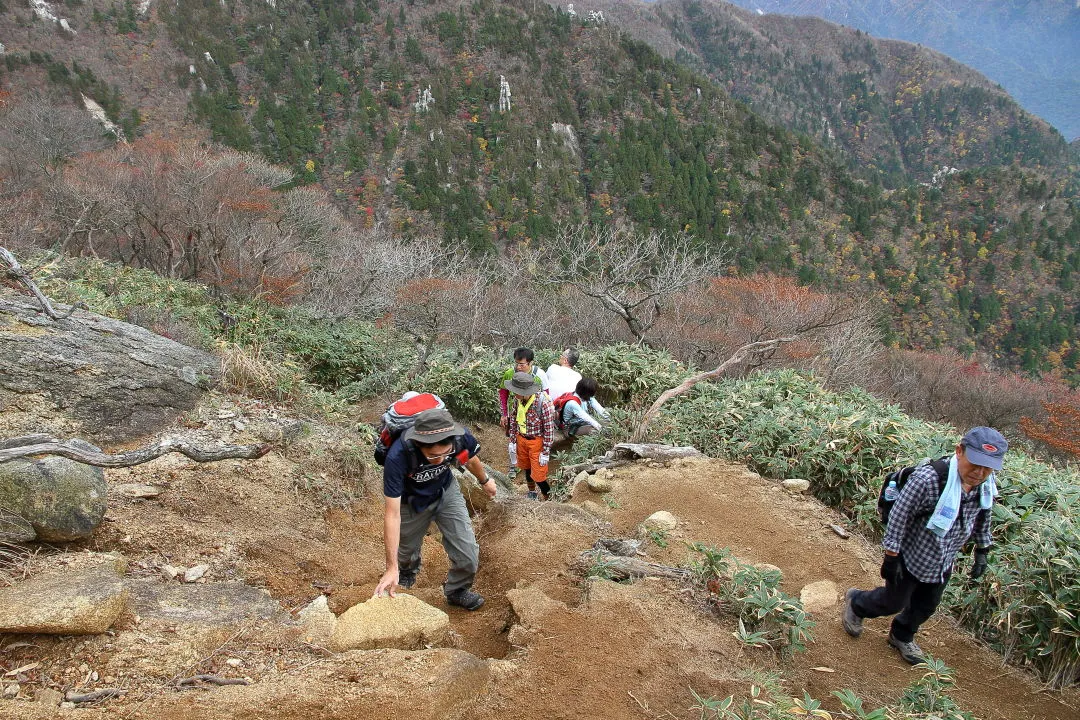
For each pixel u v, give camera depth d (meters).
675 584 3.51
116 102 66.00
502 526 4.41
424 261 18.94
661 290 13.84
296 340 9.55
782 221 76.81
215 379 5.11
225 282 14.07
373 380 9.20
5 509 2.86
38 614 2.30
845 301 17.05
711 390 7.65
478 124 91.00
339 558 3.79
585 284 15.33
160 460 4.00
